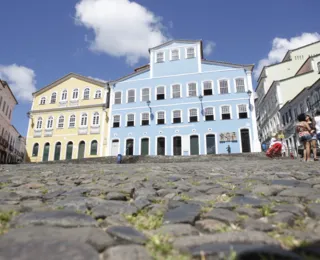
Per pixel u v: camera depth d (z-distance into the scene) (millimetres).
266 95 39875
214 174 6547
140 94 33875
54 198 3648
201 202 3213
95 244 1754
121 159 21250
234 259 1521
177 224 2270
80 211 2766
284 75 39656
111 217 2455
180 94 32719
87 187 4582
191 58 33812
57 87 37219
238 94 31125
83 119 34688
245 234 1930
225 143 29844
